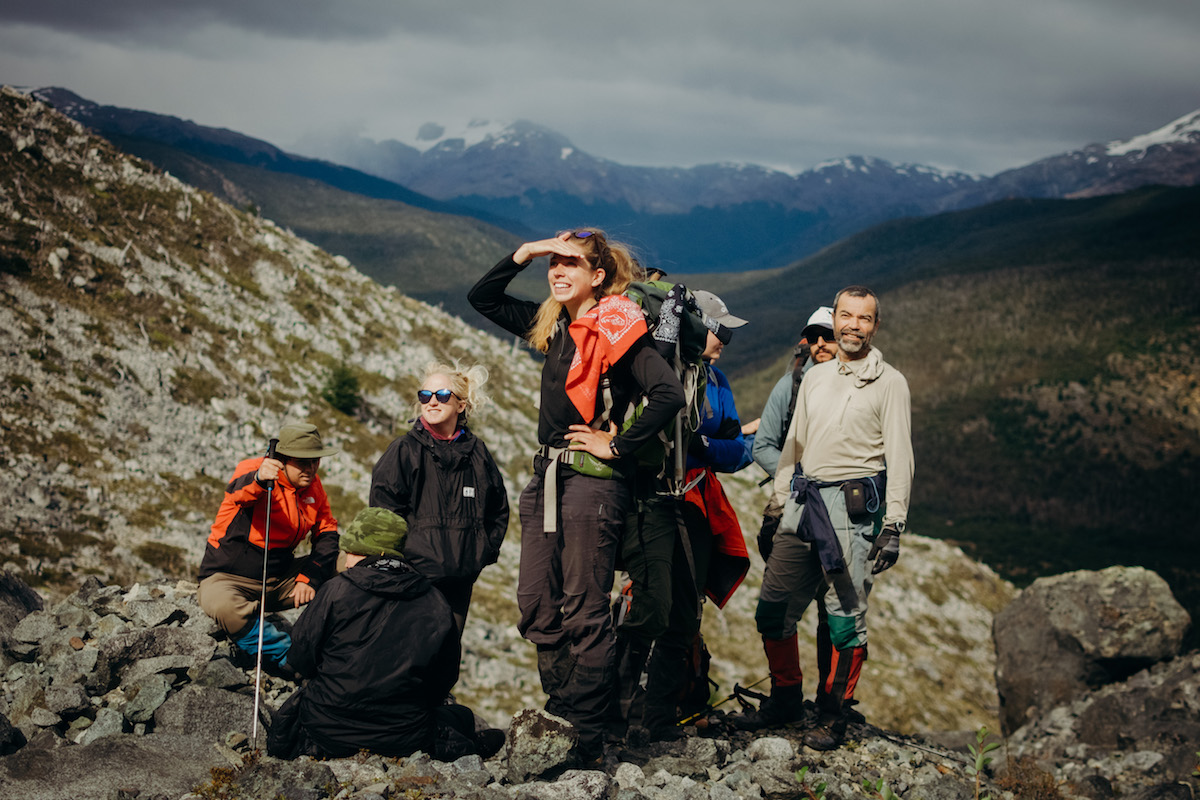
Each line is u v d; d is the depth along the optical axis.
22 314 29.36
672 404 3.63
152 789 3.55
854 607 4.71
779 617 4.95
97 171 41.81
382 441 37.47
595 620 3.91
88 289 33.38
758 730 5.18
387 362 44.56
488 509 4.73
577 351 3.72
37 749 3.74
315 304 44.66
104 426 27.00
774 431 5.22
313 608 3.99
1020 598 19.45
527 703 22.66
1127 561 187.25
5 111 40.44
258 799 3.29
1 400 24.98
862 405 4.58
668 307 3.97
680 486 4.05
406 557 4.42
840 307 4.65
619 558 4.19
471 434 4.74
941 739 11.92
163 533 23.78
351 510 30.64
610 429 3.83
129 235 38.91
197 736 4.23
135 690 4.65
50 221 35.34
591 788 3.50
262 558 5.07
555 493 3.86
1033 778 5.45
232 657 5.26
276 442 4.97
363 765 3.77
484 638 24.77
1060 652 17.92
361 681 3.89
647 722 4.59
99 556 21.16
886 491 4.57
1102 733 10.84
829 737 4.87
